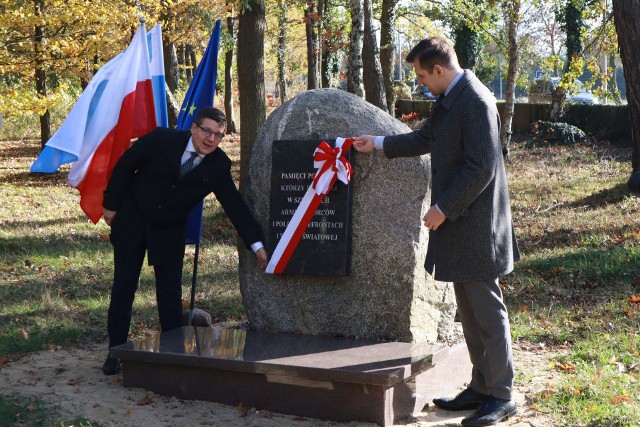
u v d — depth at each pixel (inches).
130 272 220.4
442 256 179.2
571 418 182.9
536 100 1181.1
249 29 455.8
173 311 226.7
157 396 198.5
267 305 224.5
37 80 735.7
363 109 220.4
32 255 399.2
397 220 211.5
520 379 219.0
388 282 211.3
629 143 844.6
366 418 178.1
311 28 860.0
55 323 275.9
